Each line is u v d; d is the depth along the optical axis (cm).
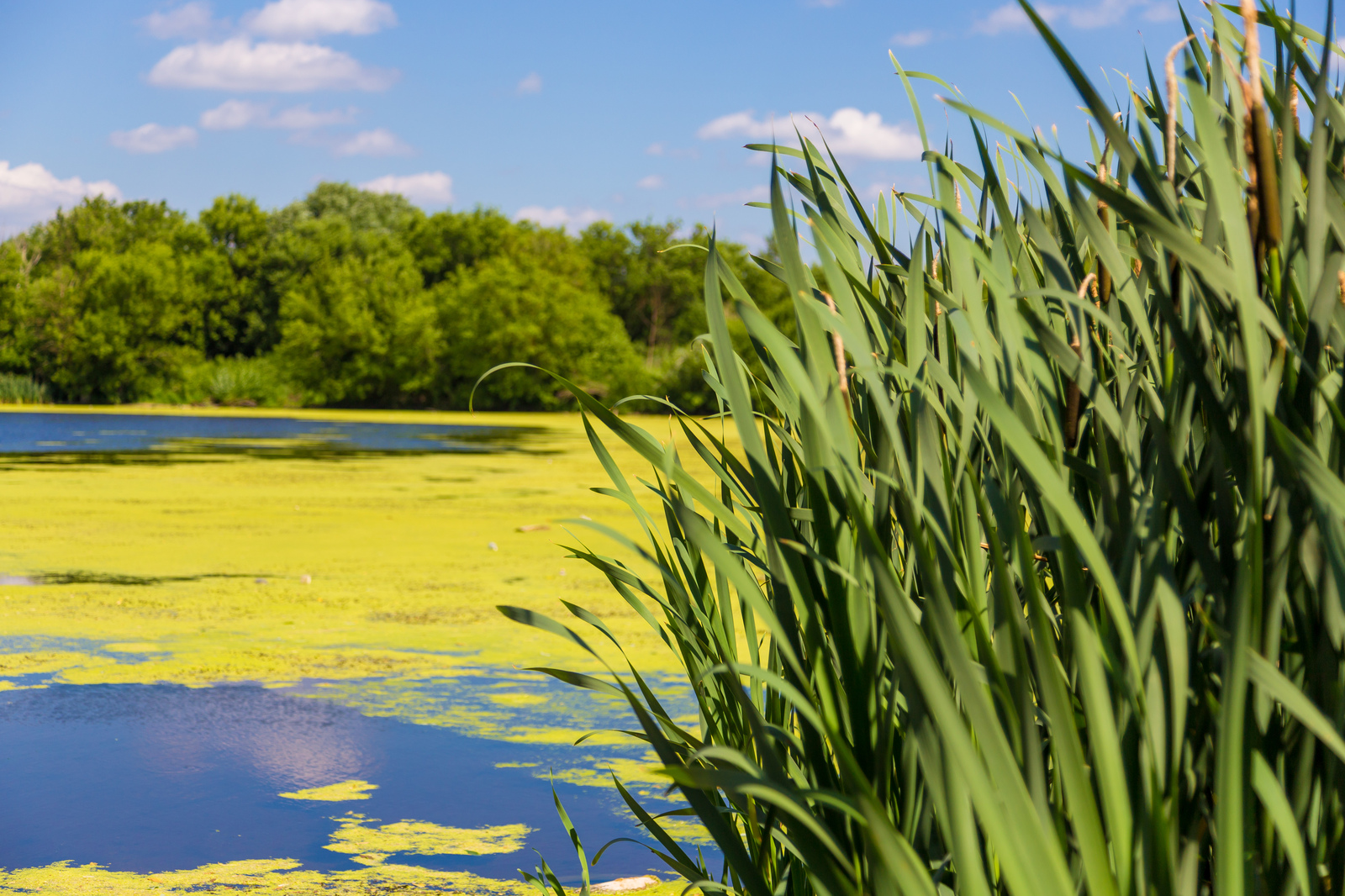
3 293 3416
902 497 63
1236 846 51
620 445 1744
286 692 352
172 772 278
